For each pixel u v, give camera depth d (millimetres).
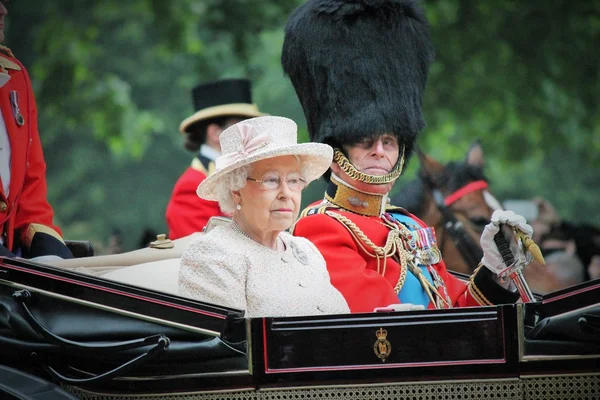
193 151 26484
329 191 17906
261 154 14672
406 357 13672
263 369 13812
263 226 14969
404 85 18000
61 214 71250
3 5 18406
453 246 26125
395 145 17875
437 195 26484
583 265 34906
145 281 15781
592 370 13438
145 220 72188
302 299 14961
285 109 56969
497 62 54312
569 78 55719
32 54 64000
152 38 68562
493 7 54312
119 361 14125
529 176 76562
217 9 55531
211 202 23953
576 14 55219
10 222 17547
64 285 14281
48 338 14109
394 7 18234
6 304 14352
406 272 17188
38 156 18516
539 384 13578
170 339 13977
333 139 17766
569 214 78312
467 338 13609
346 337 13750
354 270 16281
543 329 13469
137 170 72812
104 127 58969
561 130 56812
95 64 67000
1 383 14047
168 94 70438
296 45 18281
